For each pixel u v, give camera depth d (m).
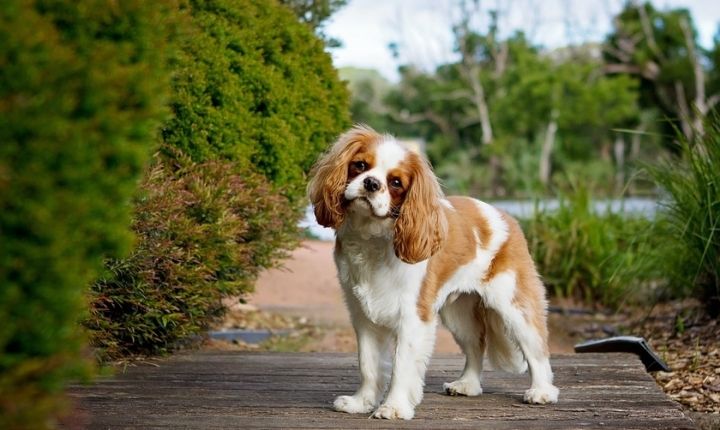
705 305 7.33
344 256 4.36
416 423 4.19
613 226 9.60
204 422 4.15
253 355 5.89
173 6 3.11
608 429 4.12
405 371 4.31
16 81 2.31
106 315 5.32
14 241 2.31
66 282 2.39
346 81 7.93
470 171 35.34
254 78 6.48
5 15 2.32
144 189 4.88
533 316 4.76
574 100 35.47
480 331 4.98
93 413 4.29
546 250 9.52
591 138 36.22
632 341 6.11
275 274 10.16
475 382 4.93
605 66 38.19
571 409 4.52
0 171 2.27
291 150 6.72
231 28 6.41
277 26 7.04
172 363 5.55
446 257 4.53
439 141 38.50
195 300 5.45
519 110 35.97
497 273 4.74
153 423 4.12
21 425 2.28
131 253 4.91
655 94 38.41
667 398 4.77
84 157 2.41
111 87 2.50
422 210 4.22
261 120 6.57
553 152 35.50
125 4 2.71
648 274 7.98
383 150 4.27
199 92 6.00
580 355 5.91
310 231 9.27
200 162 6.00
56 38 2.44
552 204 10.59
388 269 4.28
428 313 4.39
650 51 38.22
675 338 7.05
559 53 39.41
